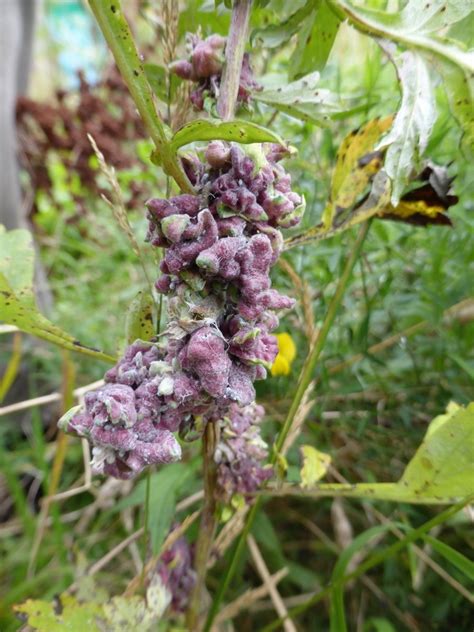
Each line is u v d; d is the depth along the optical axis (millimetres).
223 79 134
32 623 166
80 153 435
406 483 151
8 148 367
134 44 104
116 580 259
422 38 137
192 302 115
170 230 109
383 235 248
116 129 448
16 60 377
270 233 117
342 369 255
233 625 260
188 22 177
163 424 114
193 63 140
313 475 161
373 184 167
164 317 167
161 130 113
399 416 260
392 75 279
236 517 178
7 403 365
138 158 475
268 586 220
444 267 264
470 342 251
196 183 122
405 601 240
